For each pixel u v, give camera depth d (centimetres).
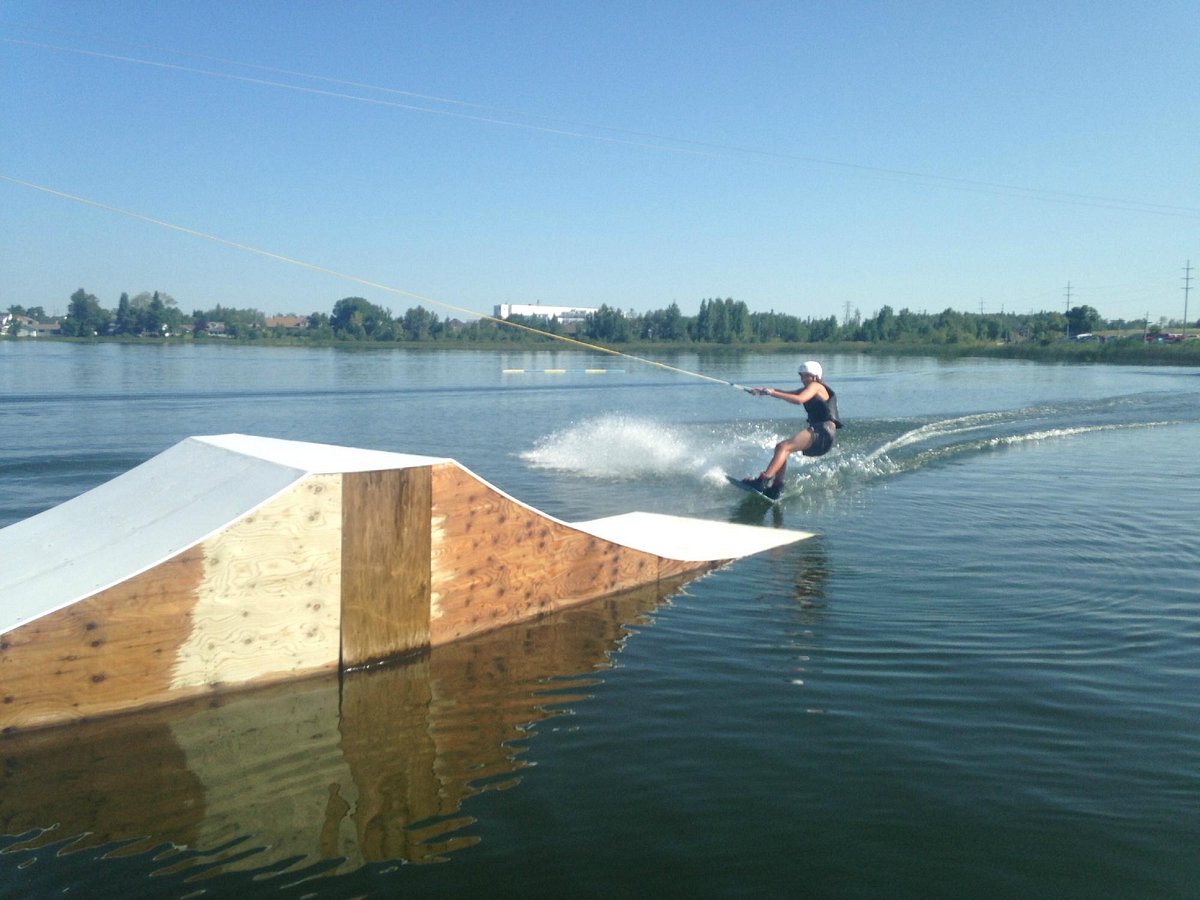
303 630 541
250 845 364
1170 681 534
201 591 503
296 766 431
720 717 486
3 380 3319
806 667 558
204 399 2688
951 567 793
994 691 520
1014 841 367
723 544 883
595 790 409
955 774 423
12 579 534
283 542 528
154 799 400
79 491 1114
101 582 487
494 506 627
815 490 1219
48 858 354
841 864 351
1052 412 2395
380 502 563
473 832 374
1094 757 440
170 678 498
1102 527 959
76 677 469
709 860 354
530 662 571
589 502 1118
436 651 592
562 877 343
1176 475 1341
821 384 1188
